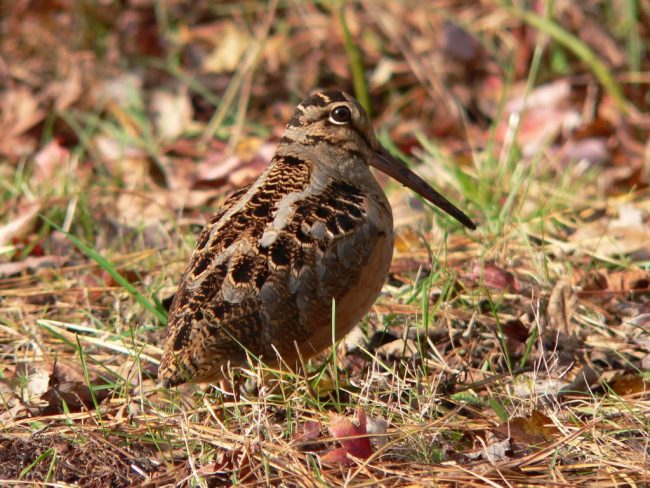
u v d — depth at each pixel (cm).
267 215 916
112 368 1020
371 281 943
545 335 1038
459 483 803
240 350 888
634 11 1767
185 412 877
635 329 1062
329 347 961
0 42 1916
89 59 1877
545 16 1770
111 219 1374
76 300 1168
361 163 1007
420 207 1359
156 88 1830
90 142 1644
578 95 1708
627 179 1466
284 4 1936
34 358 1046
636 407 912
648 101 1725
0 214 1384
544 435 862
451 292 1091
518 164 1402
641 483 798
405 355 1020
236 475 810
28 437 899
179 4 1988
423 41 1845
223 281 880
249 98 1800
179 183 1495
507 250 1206
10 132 1670
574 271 1162
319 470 805
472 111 1766
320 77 1831
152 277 1209
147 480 829
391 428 888
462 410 935
